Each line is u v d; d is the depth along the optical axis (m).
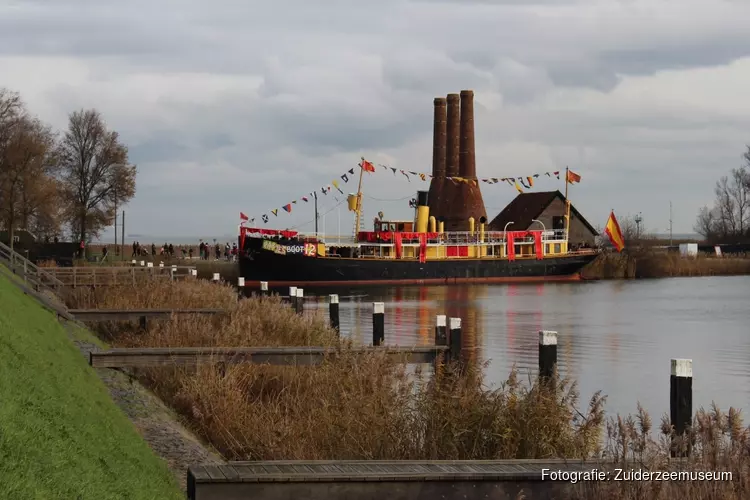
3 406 9.20
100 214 94.44
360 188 101.00
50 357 15.75
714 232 158.12
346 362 19.25
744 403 28.16
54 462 8.68
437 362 18.48
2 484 7.34
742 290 94.19
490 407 15.95
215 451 17.16
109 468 10.31
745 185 154.62
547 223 125.38
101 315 34.97
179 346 27.67
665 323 57.03
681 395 16.38
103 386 18.78
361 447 15.17
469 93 120.88
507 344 43.09
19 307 20.41
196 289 45.34
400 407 16.03
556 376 18.66
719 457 12.02
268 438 16.28
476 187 121.19
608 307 70.56
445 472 11.76
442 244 102.69
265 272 94.31
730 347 43.78
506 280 106.62
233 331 27.94
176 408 20.14
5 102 81.94
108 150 94.06
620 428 12.81
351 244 98.19
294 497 11.36
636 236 134.62
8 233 84.25
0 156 80.31
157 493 10.81
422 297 81.12
